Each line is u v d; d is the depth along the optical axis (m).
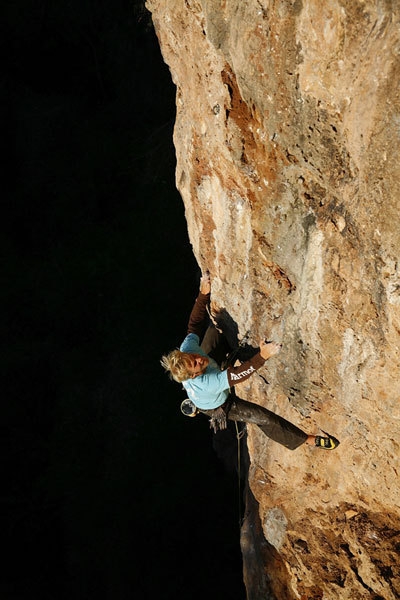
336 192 4.67
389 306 4.46
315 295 5.16
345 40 3.91
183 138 6.77
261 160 5.23
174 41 6.25
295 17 4.18
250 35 4.61
